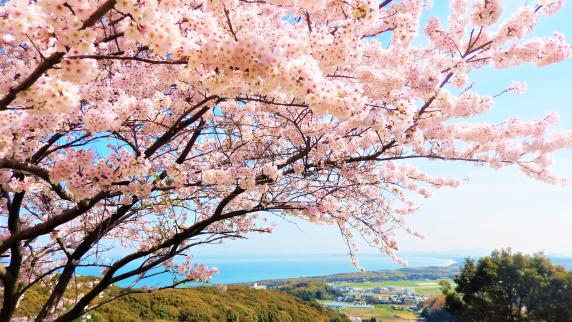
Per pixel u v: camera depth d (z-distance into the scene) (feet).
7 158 10.05
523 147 14.89
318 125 15.57
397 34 10.18
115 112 11.49
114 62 14.16
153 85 14.05
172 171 12.71
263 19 12.64
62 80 6.77
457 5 12.85
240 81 6.72
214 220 15.42
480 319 61.11
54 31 6.13
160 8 6.08
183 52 6.62
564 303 56.18
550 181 15.28
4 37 7.47
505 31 11.37
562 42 10.98
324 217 17.79
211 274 18.28
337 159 16.07
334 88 6.41
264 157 15.83
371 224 22.00
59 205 18.40
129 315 45.78
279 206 16.30
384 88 11.67
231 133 16.14
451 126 14.60
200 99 13.93
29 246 17.35
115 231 21.11
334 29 10.98
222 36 6.53
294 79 6.33
